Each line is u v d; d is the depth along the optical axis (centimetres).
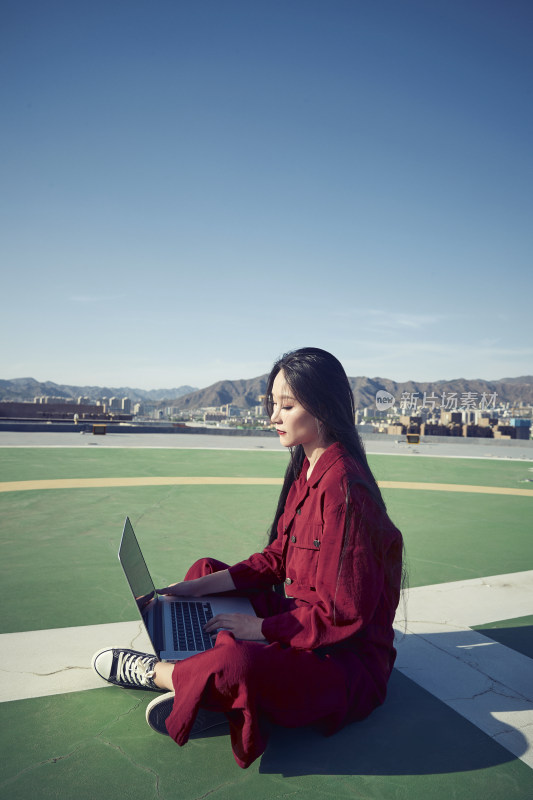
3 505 658
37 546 470
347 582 169
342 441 189
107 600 335
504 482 1016
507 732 196
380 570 175
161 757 177
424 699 218
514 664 251
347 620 169
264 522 591
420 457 1570
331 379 185
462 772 172
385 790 163
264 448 1727
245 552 468
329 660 175
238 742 166
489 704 215
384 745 186
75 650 260
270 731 195
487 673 241
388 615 188
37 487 791
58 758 175
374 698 190
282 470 1101
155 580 386
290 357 192
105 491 772
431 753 182
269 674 160
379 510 177
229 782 165
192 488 820
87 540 494
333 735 192
